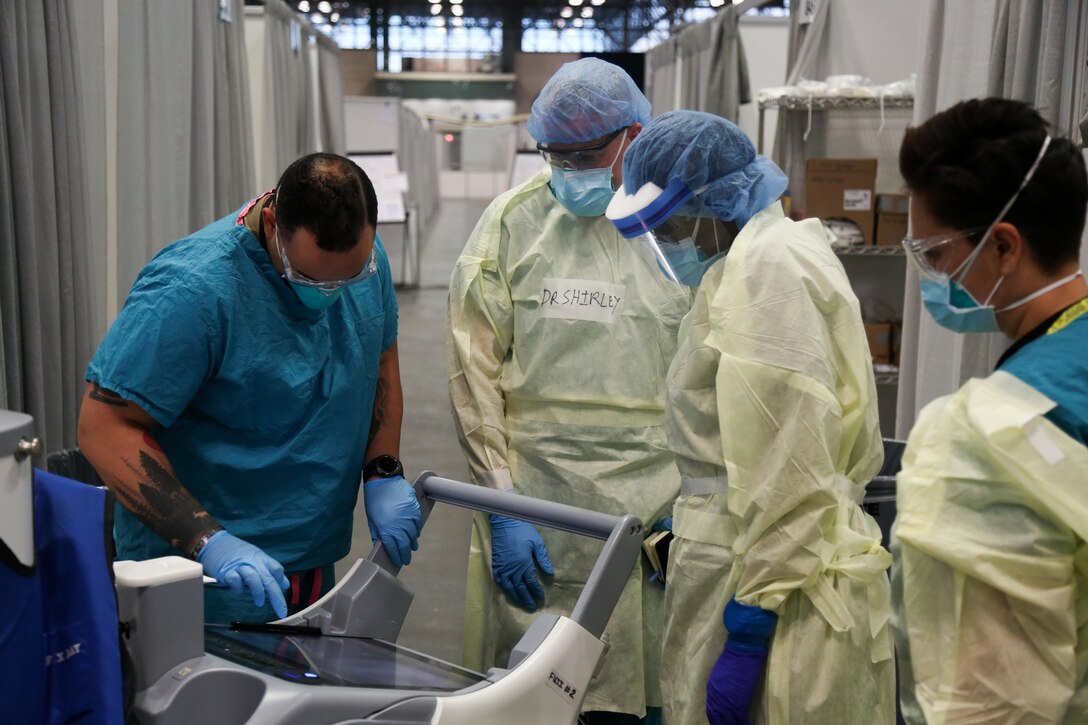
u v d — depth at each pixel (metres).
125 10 3.52
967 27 2.48
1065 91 1.96
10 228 2.49
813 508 1.26
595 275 1.84
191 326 1.38
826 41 4.52
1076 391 0.82
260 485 1.50
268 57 6.28
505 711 1.11
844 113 4.04
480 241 1.90
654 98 8.39
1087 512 0.79
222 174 4.65
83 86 3.13
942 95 2.67
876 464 1.40
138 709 0.98
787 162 4.05
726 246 1.42
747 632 1.31
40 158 2.66
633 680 1.82
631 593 1.83
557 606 1.88
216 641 1.20
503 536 1.86
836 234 3.77
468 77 22.03
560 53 21.14
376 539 1.51
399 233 10.05
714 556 1.39
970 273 0.88
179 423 1.48
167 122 3.89
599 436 1.84
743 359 1.28
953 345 2.54
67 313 2.79
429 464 4.64
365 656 1.22
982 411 0.83
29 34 2.62
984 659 0.84
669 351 1.84
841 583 1.31
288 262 1.35
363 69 20.61
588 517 1.32
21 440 0.84
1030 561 0.82
